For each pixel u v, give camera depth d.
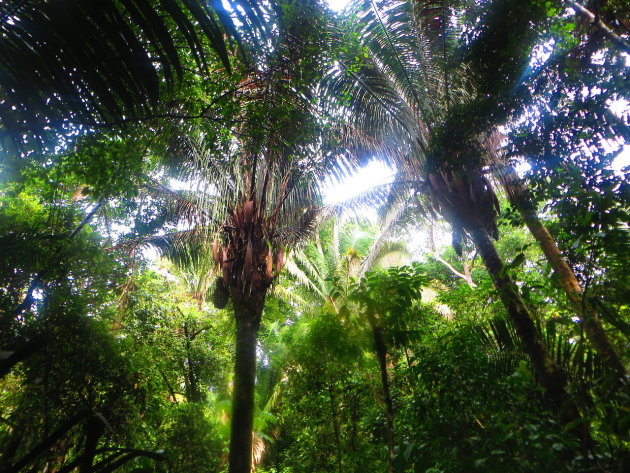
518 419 2.89
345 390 4.53
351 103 6.50
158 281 9.35
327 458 4.70
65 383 4.24
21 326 3.94
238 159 6.77
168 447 5.79
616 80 2.85
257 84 4.36
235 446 5.59
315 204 7.59
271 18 2.19
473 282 11.89
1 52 1.47
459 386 3.32
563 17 3.23
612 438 2.46
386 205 7.52
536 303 4.13
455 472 2.97
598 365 3.09
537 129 3.21
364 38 6.18
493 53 3.55
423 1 5.77
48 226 4.48
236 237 6.80
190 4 1.58
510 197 5.01
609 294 2.57
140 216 6.47
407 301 3.74
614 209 2.60
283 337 9.65
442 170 4.88
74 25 1.42
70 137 3.57
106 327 4.74
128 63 1.55
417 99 6.12
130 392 4.93
